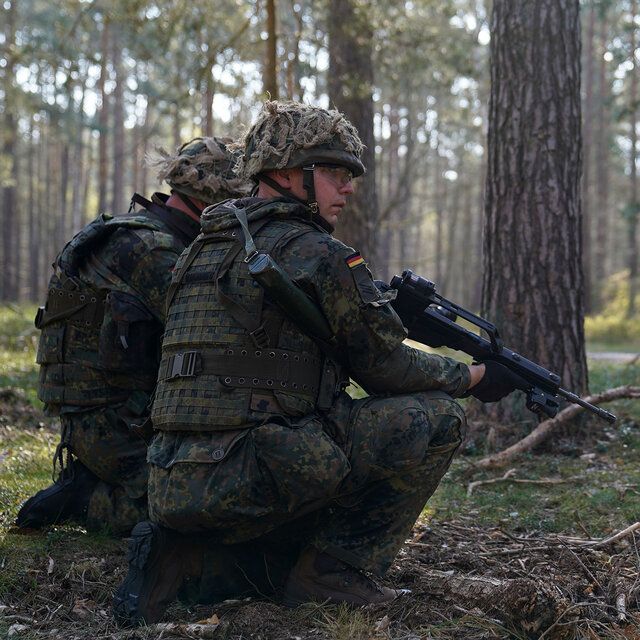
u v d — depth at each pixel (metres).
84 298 4.99
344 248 3.88
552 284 8.65
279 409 3.77
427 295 4.33
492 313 8.87
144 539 3.89
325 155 4.02
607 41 51.03
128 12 14.36
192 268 4.00
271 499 3.75
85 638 3.84
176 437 3.90
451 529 5.78
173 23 14.62
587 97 50.03
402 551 5.13
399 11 16.95
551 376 4.35
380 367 3.92
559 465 7.65
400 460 3.91
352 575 4.12
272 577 4.28
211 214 4.05
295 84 14.28
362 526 4.08
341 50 16.27
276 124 4.06
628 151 58.19
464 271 66.19
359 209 15.70
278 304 3.78
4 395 9.86
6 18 43.97
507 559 5.02
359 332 3.86
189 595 4.22
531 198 8.70
